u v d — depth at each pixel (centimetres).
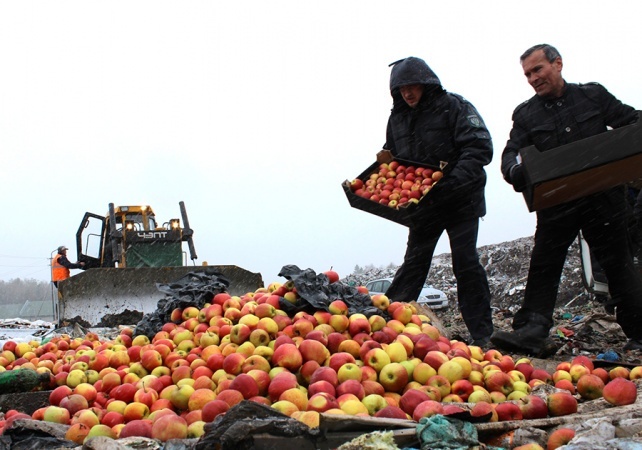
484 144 732
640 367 491
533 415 395
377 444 313
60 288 1315
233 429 324
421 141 772
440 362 475
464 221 757
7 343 721
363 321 532
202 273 737
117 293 1342
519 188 638
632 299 686
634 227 886
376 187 780
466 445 325
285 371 443
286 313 571
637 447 294
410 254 813
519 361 541
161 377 491
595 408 408
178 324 660
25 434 401
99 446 335
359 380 446
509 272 2336
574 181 584
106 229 1820
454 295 2417
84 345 697
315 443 333
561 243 685
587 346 823
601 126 647
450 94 760
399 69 747
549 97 651
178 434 372
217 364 491
